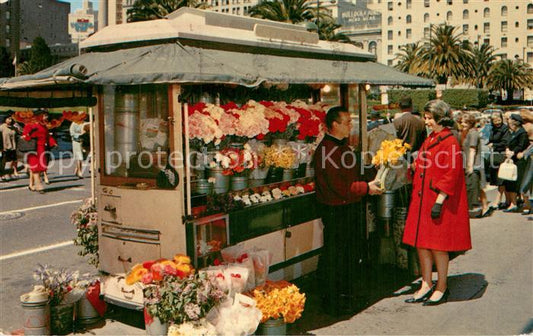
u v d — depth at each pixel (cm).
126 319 505
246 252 471
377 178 551
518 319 489
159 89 454
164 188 450
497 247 752
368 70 652
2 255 765
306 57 585
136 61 423
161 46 446
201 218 458
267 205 526
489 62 9194
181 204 440
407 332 466
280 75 475
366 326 482
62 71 389
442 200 513
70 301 479
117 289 484
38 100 496
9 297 593
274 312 432
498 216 976
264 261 469
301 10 4641
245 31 522
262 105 557
